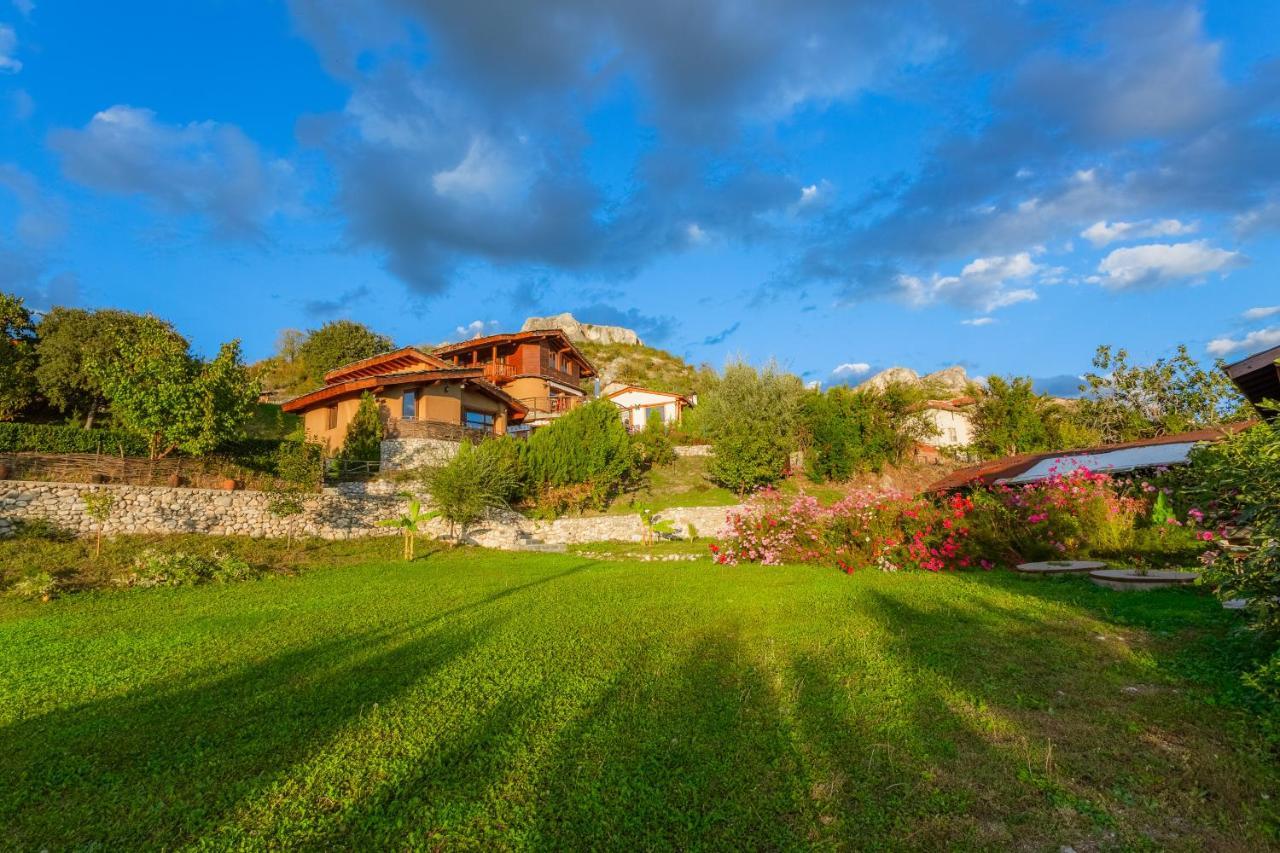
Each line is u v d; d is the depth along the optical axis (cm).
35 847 389
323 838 387
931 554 1432
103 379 1891
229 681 704
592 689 632
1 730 573
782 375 3319
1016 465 2192
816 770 444
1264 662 548
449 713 577
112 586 1371
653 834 375
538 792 430
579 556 2127
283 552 1881
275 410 3841
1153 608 837
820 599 1076
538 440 2872
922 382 7088
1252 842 340
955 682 602
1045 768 427
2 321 2822
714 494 2962
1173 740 458
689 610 1042
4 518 1577
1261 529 523
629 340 9831
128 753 516
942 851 348
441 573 1691
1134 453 1941
